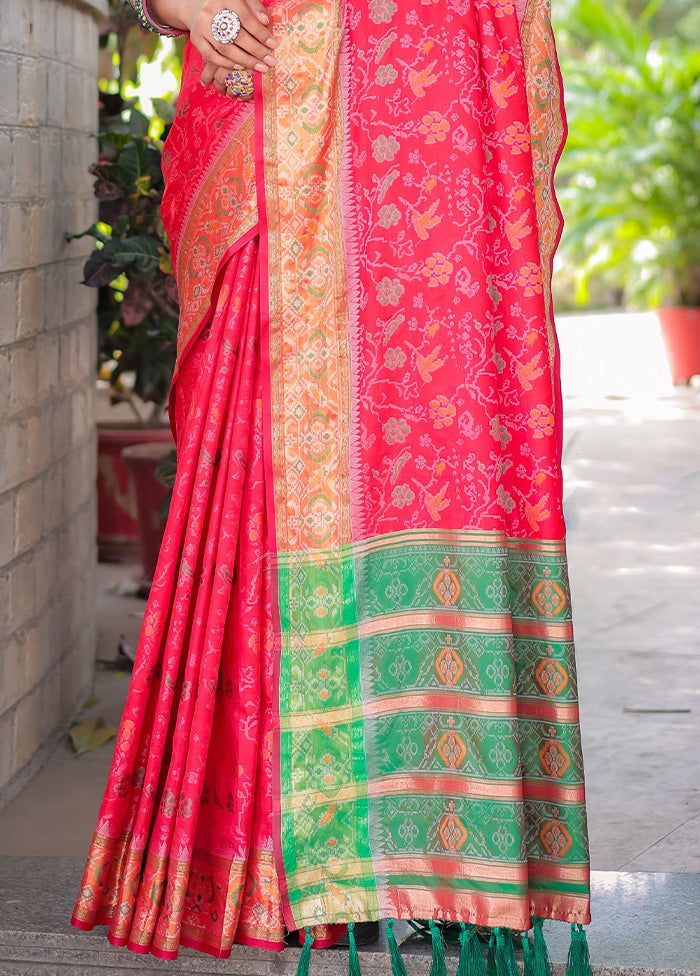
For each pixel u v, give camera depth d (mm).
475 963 1862
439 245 1863
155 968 1979
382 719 1915
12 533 2584
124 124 3783
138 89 4324
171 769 1893
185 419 2053
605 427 7289
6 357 2514
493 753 1850
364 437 1908
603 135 10070
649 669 3410
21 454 2639
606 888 2166
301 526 1919
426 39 1852
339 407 1916
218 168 1940
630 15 16250
